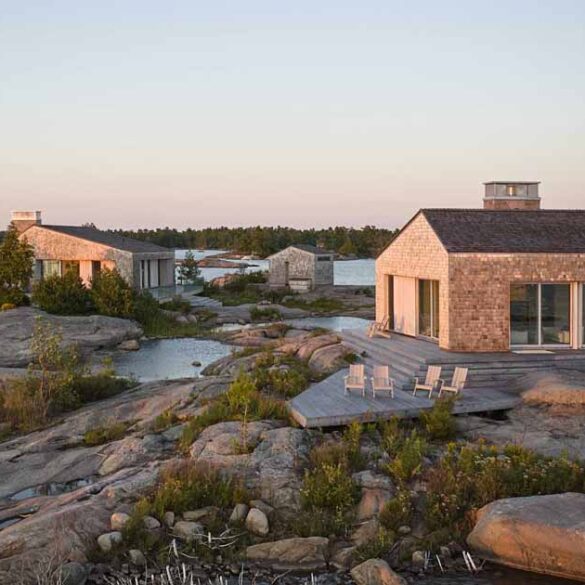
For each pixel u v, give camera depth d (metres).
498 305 22.59
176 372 30.78
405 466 14.42
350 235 188.38
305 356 27.89
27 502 14.73
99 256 52.53
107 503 13.80
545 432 16.95
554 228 24.59
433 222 24.36
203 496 13.85
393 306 28.92
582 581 11.80
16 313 39.44
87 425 20.55
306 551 12.49
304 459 15.42
